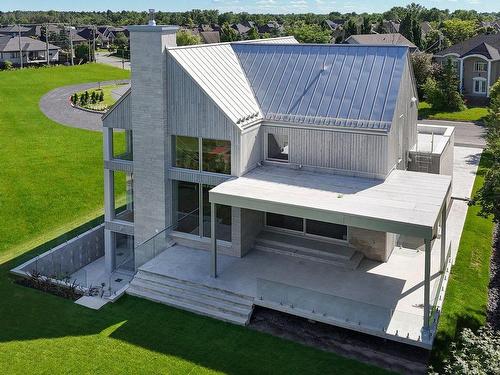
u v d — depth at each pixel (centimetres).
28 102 6156
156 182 2423
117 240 2664
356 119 2248
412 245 2416
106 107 5991
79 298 2175
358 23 13575
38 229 2966
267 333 1908
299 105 2388
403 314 1816
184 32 9625
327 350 1817
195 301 2061
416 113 2817
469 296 2197
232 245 2300
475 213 3034
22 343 1864
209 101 2261
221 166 2311
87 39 13750
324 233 2338
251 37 11306
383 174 2212
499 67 7081
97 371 1717
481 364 1451
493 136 3897
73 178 3575
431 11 19562
